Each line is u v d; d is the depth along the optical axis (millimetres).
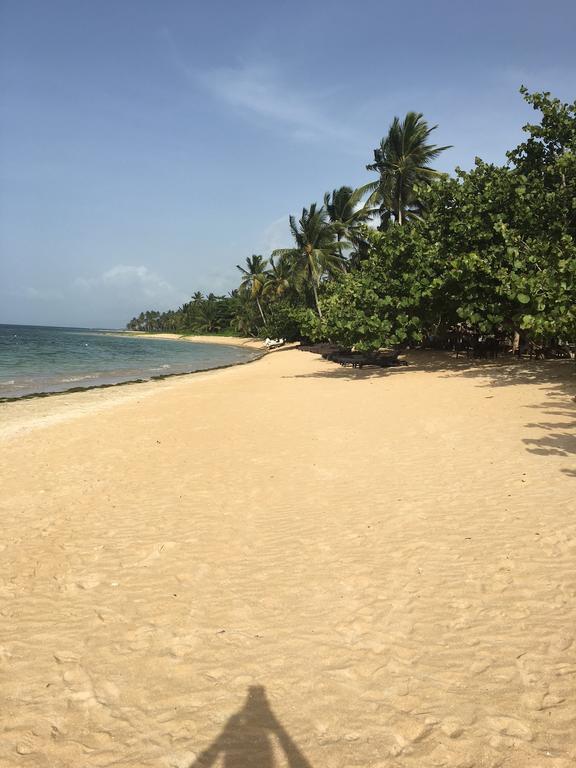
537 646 3223
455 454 7742
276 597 4082
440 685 2945
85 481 7699
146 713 2879
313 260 40281
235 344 79812
